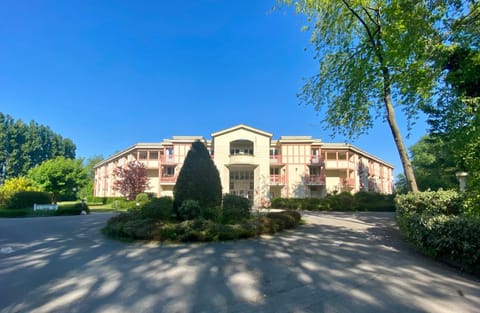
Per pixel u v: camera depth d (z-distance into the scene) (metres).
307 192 31.16
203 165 10.16
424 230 6.17
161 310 3.48
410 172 9.65
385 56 9.21
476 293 4.06
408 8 8.39
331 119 12.91
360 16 11.11
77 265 5.46
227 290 4.14
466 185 8.14
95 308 3.52
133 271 5.05
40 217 16.00
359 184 35.09
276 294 4.00
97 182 47.94
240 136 30.16
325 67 12.70
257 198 28.94
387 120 10.54
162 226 7.96
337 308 3.54
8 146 53.38
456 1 8.14
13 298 3.83
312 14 12.27
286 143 32.34
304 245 7.21
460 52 8.34
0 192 21.36
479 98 7.46
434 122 9.34
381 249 6.79
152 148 34.38
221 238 7.75
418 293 4.05
